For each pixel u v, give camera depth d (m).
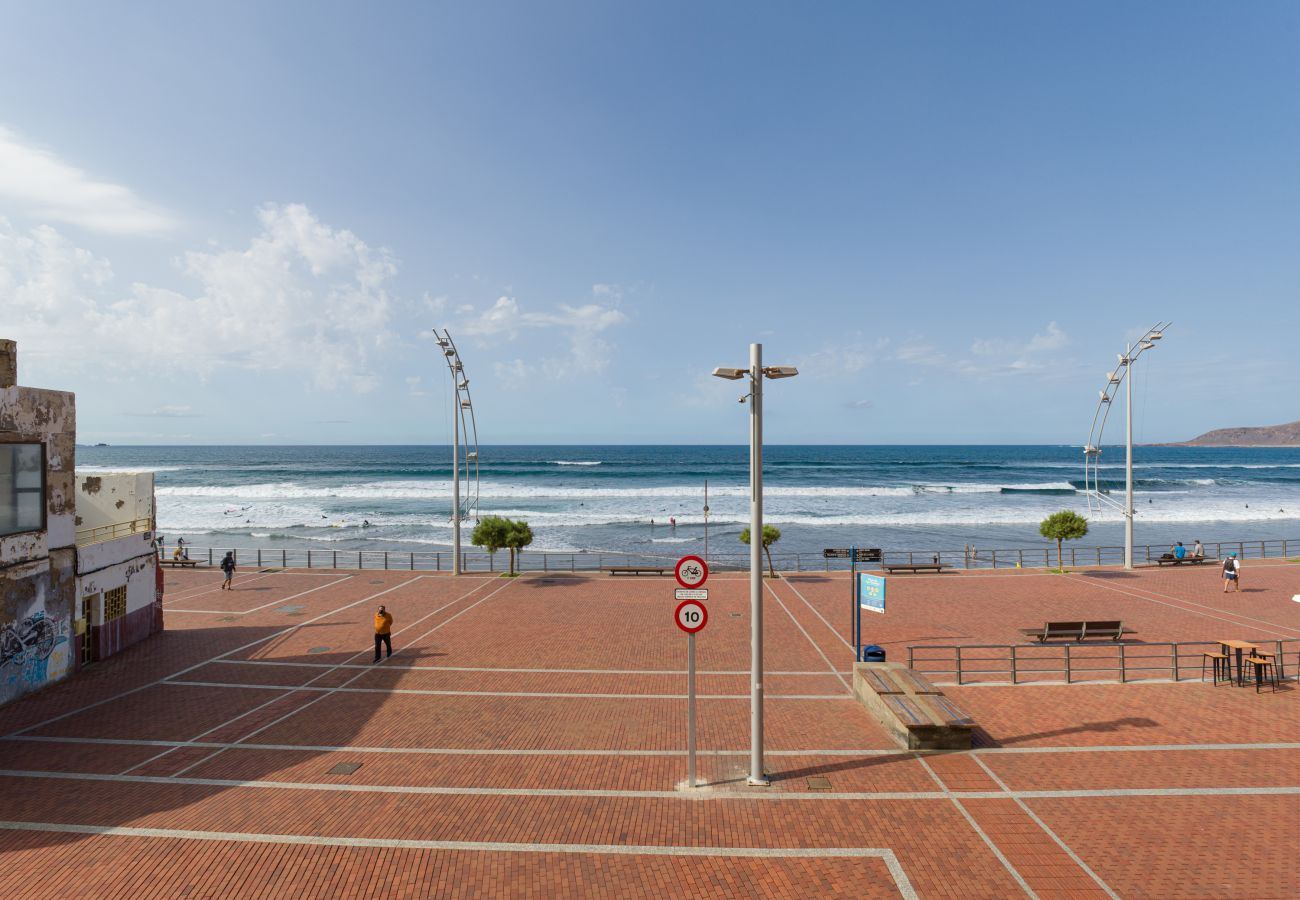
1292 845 7.63
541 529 47.81
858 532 46.59
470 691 13.43
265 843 7.89
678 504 62.56
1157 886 6.93
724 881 7.12
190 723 11.93
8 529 13.44
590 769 9.88
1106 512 56.38
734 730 11.34
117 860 7.53
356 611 20.69
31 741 11.16
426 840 7.94
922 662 15.19
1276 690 12.66
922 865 7.37
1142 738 10.61
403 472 97.56
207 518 54.09
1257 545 39.59
